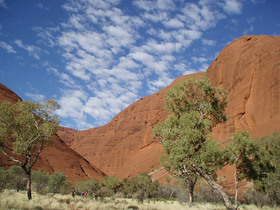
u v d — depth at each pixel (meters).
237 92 62.38
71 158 80.50
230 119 59.59
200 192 31.81
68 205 19.28
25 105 21.11
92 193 42.69
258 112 53.22
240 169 23.06
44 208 15.80
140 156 110.50
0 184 26.19
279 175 23.05
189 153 17.70
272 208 23.14
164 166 22.44
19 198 19.03
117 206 21.00
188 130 18.39
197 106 24.36
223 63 77.06
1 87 80.38
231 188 36.38
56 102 22.38
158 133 22.02
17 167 37.59
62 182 33.97
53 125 21.73
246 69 63.12
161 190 46.19
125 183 55.78
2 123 19.64
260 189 25.77
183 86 24.58
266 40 66.06
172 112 25.17
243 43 74.31
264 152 23.70
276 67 53.69
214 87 24.67
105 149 141.75
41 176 37.88
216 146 18.95
